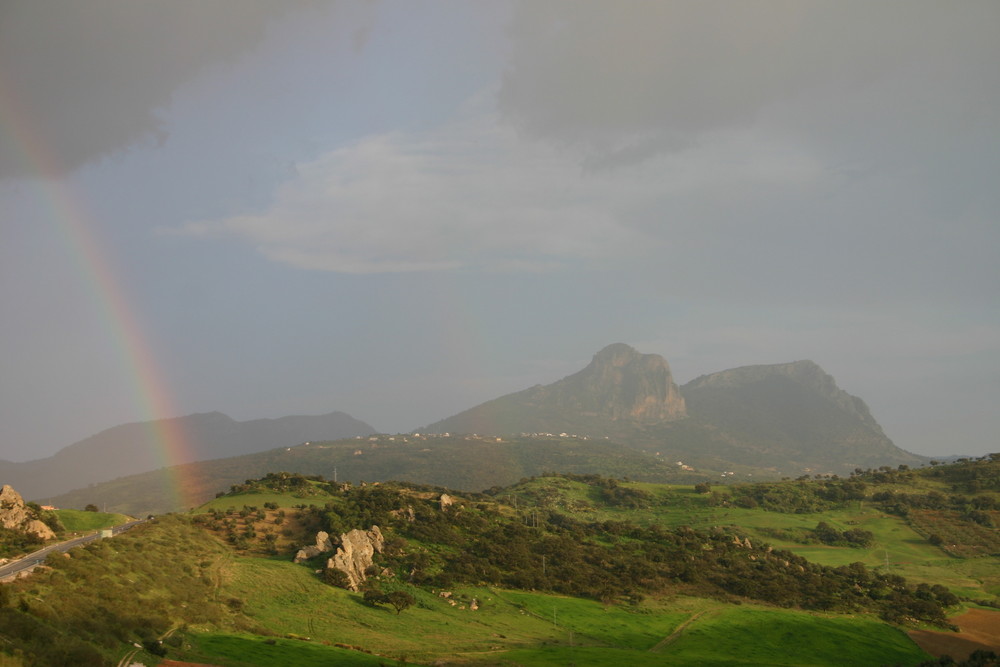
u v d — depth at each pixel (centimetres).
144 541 14425
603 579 18675
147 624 9819
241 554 16138
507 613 15788
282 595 13975
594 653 13525
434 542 19162
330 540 17200
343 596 14688
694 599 18325
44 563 11206
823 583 19775
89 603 9619
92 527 17075
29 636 7650
